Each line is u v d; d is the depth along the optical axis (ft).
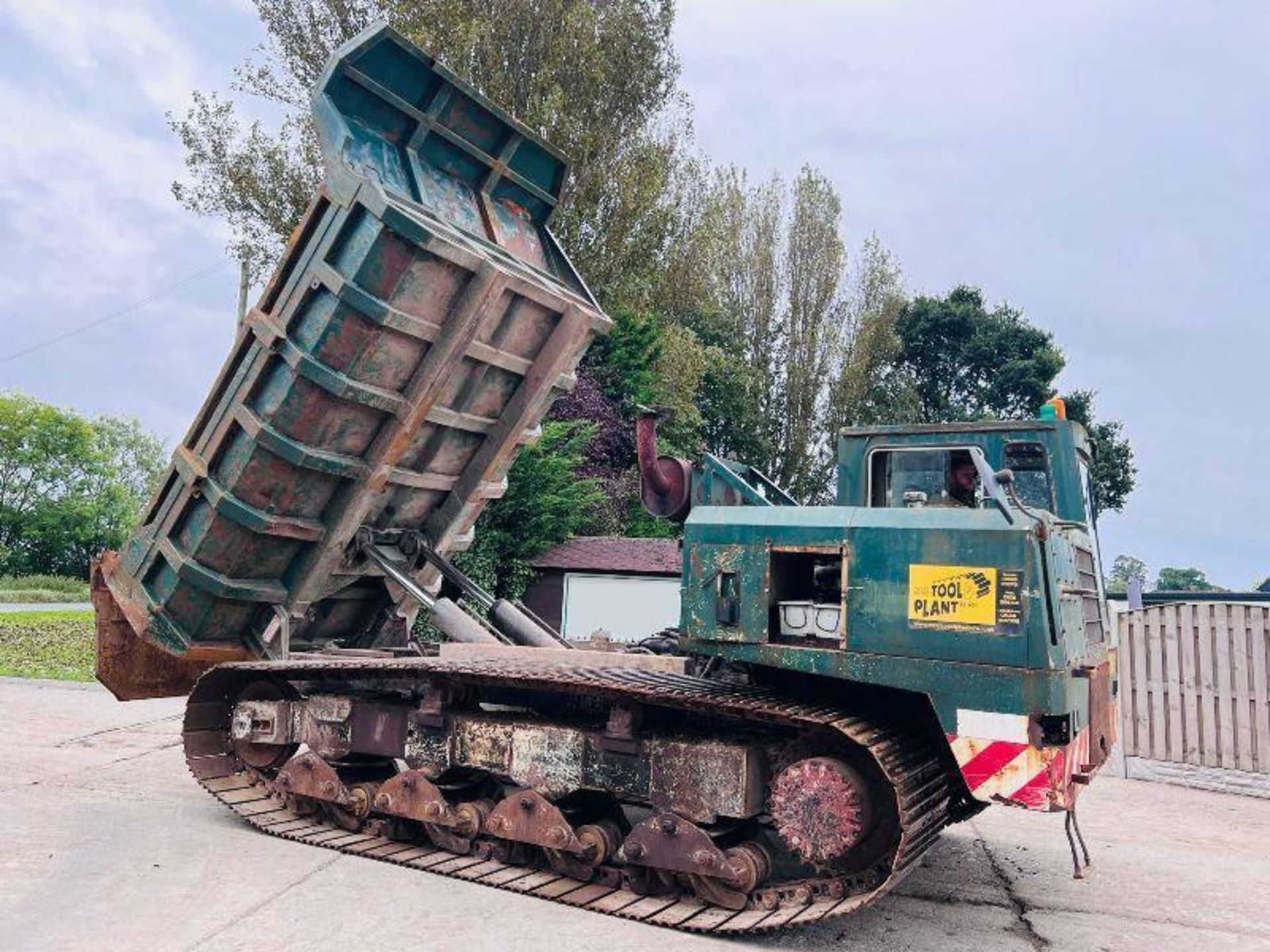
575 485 70.64
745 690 17.08
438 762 19.33
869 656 15.31
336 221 20.07
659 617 65.51
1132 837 24.70
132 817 21.43
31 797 22.74
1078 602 16.40
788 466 129.49
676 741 16.69
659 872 16.89
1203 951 16.12
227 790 22.24
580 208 80.79
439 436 24.08
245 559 23.00
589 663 20.30
